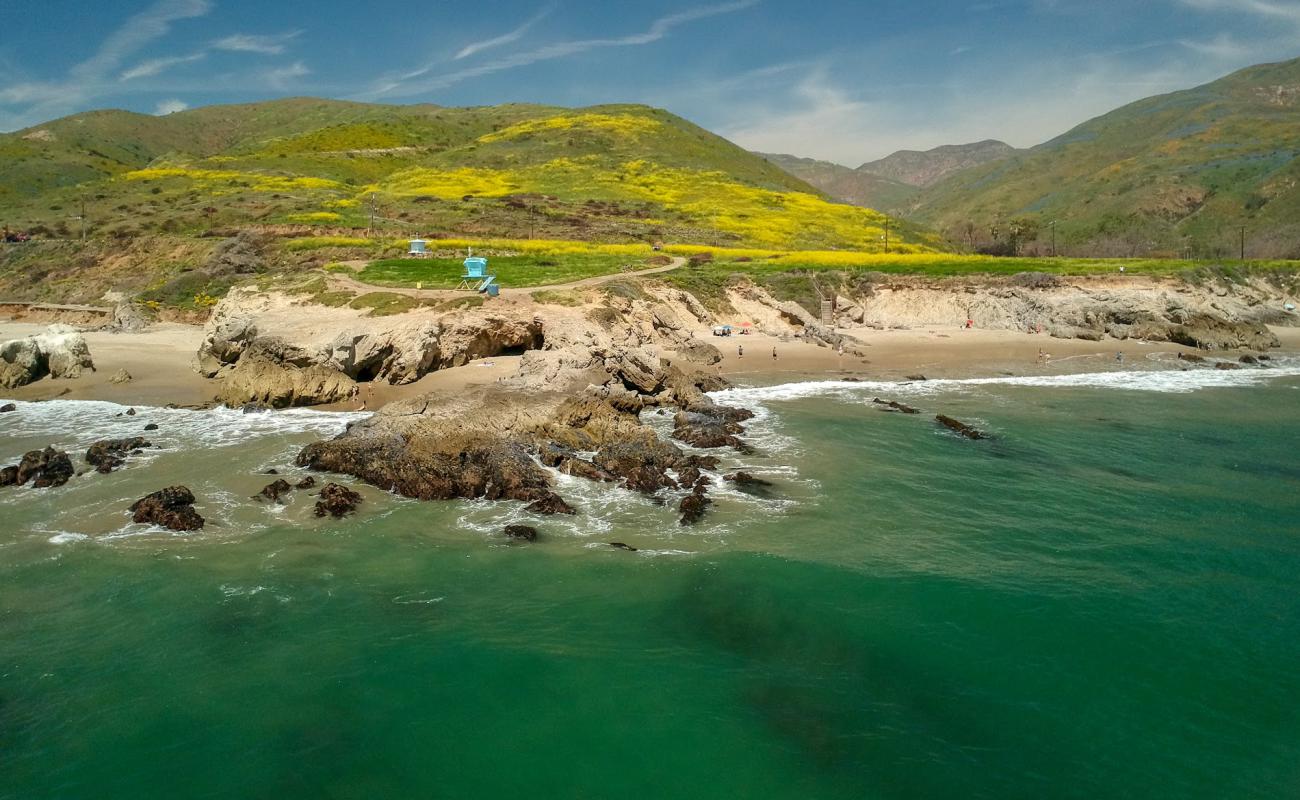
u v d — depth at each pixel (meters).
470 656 20.16
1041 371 59.31
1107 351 67.12
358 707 18.23
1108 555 26.03
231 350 53.34
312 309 60.75
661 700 18.52
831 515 29.42
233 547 26.14
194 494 30.55
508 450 33.50
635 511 29.66
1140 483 33.34
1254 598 23.05
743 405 47.19
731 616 22.16
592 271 79.81
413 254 86.75
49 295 91.19
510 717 17.94
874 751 16.84
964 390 52.59
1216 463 36.19
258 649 20.41
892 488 32.44
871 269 89.44
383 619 21.91
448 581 24.05
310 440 38.06
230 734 17.33
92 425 41.03
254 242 96.12
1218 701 18.34
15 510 29.00
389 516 28.77
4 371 49.94
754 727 17.64
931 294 82.00
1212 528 28.34
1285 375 58.19
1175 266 92.06
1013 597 23.08
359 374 50.47
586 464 33.28
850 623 21.69
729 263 91.00
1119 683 19.03
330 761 16.59
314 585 23.69
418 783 16.03
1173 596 23.19
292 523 28.02
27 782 15.86
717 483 32.62
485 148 179.88
